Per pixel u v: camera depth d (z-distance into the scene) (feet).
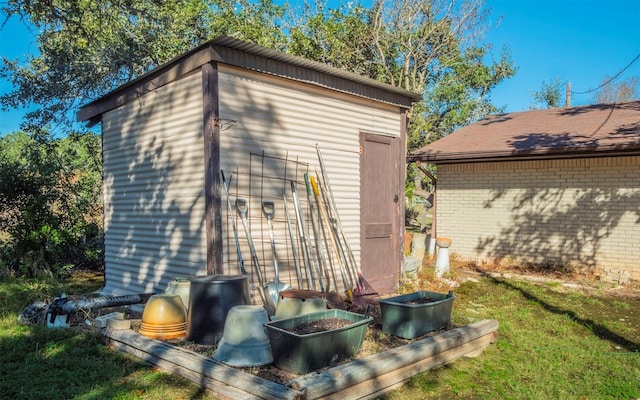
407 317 13.33
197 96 15.88
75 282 25.29
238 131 15.72
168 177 17.15
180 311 13.62
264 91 16.61
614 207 27.63
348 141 19.86
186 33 37.09
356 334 11.51
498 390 11.30
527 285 25.88
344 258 19.27
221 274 14.65
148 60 31.65
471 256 33.37
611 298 23.00
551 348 14.52
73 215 29.94
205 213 15.28
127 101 19.10
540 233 30.48
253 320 11.32
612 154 26.89
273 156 16.84
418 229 52.65
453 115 59.98
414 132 54.90
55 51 28.22
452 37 56.70
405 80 55.47
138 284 18.70
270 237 16.67
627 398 10.98
